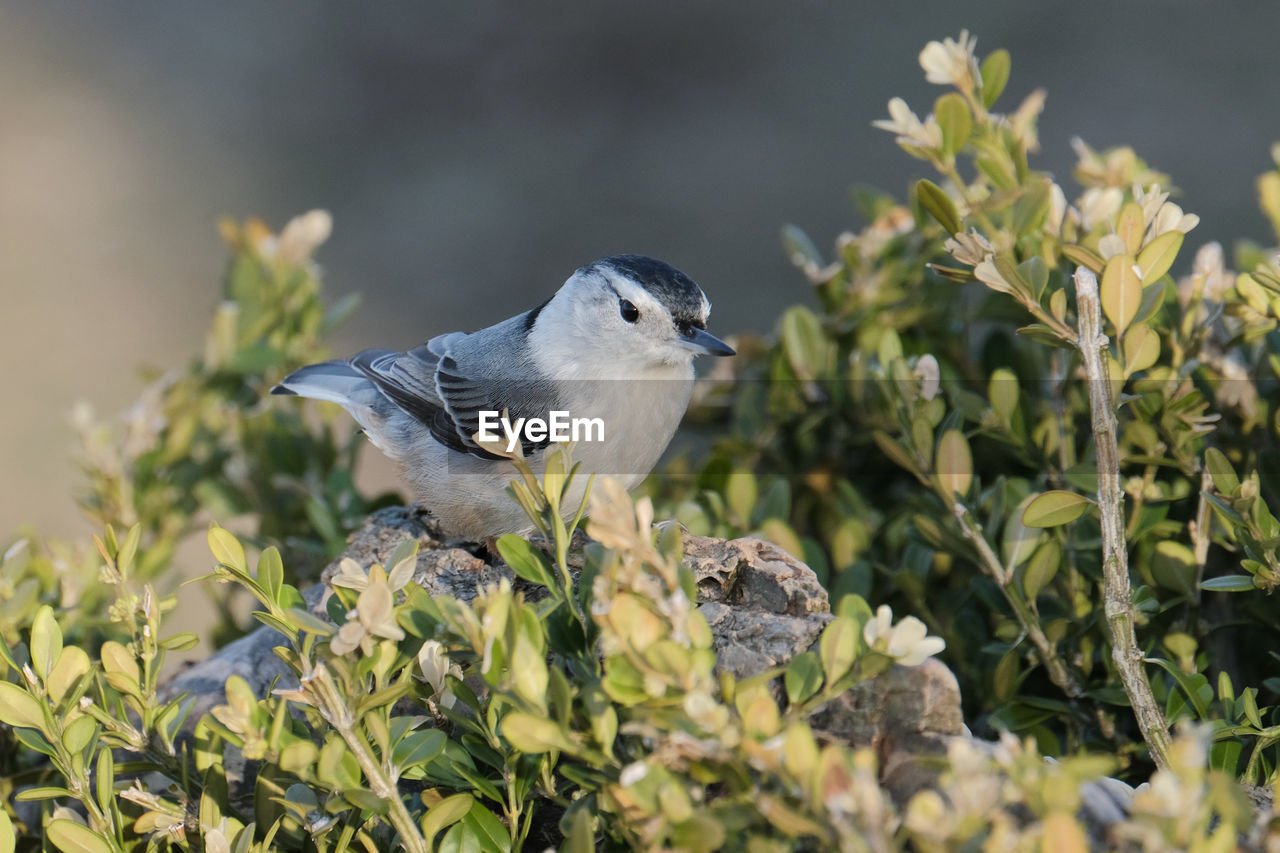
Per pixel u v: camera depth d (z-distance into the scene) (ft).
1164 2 74.49
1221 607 21.49
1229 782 12.19
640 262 25.66
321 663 14.30
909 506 24.31
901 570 22.04
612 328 25.12
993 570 19.70
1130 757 19.39
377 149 72.64
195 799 17.40
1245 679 21.27
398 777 14.61
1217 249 22.03
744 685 12.91
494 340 27.07
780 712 15.48
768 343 31.30
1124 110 65.57
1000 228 22.99
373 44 81.46
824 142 68.28
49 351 57.41
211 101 76.54
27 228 65.72
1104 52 70.74
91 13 84.64
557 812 16.63
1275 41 69.46
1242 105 64.39
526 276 62.90
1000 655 20.77
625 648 12.82
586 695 13.16
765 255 61.46
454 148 71.92
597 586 13.26
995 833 11.26
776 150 68.03
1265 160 60.64
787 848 12.29
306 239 31.01
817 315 30.01
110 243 64.39
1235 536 18.57
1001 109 66.08
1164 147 62.34
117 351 57.41
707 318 25.40
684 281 25.34
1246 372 23.12
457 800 14.40
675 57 77.00
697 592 17.61
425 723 17.24
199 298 61.46
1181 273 51.52
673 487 29.17
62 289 61.05
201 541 46.09
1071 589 20.38
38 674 16.33
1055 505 17.02
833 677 13.64
